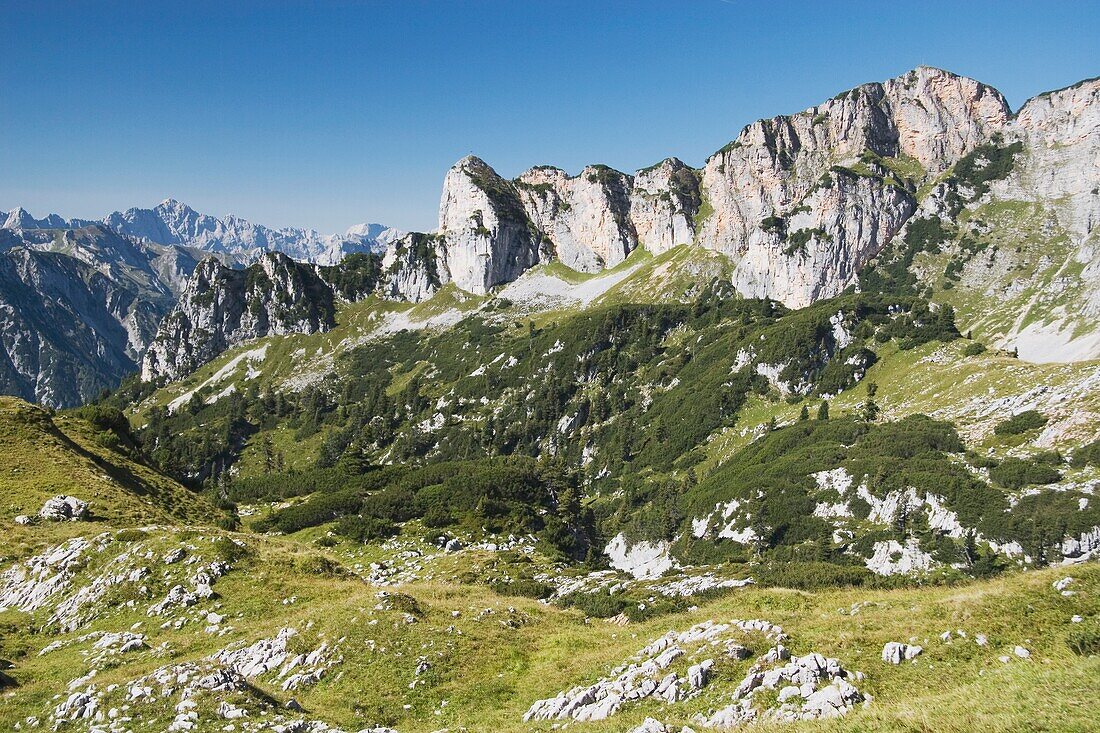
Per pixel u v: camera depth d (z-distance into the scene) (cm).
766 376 18038
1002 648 2536
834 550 9431
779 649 2802
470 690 3384
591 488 18125
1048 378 11856
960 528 8688
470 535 8800
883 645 2772
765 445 13638
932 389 13788
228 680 3042
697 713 2575
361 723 3061
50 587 4847
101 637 4206
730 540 11006
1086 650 2347
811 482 11075
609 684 3000
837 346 17750
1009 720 1933
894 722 2058
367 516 9438
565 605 5369
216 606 4550
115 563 4991
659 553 12500
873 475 10219
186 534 5384
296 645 3847
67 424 9456
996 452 10031
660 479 16238
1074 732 1803
